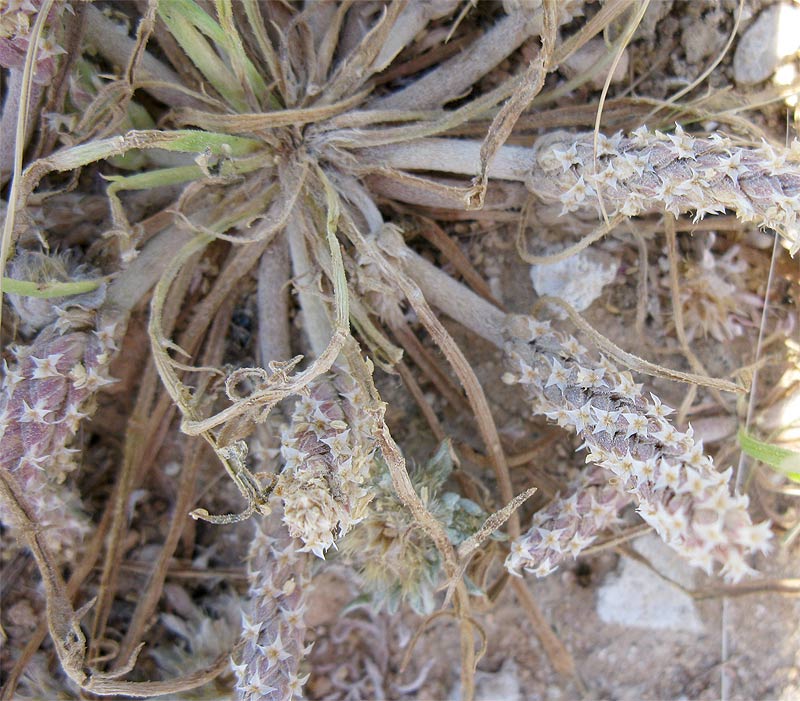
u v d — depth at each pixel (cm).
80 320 8
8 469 7
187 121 8
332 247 7
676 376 7
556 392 8
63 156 7
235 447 7
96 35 8
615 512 8
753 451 8
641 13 7
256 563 8
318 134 8
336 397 7
